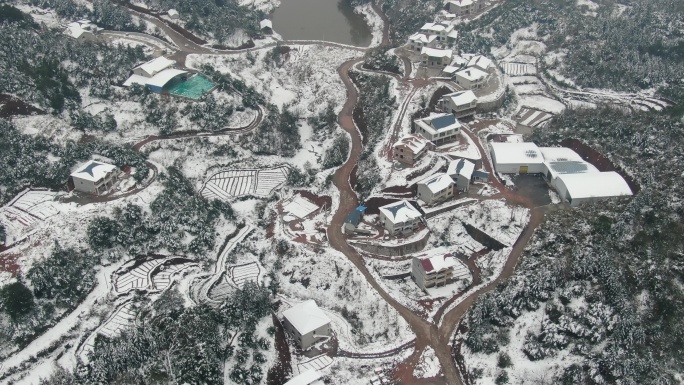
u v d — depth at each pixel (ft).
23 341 276.00
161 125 434.71
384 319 305.32
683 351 265.13
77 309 298.76
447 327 299.58
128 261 331.16
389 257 346.13
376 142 423.23
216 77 482.28
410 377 276.00
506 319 288.92
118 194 363.35
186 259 340.18
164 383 254.06
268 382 274.57
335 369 280.92
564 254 308.60
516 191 377.50
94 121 417.28
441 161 401.08
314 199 399.24
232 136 438.81
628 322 267.18
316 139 464.24
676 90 477.77
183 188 378.73
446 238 354.54
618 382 255.09
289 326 297.53
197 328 277.44
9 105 399.24
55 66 437.58
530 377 267.18
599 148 393.70
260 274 339.77
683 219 309.01
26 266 302.86
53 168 365.61
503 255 332.39
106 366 257.34
